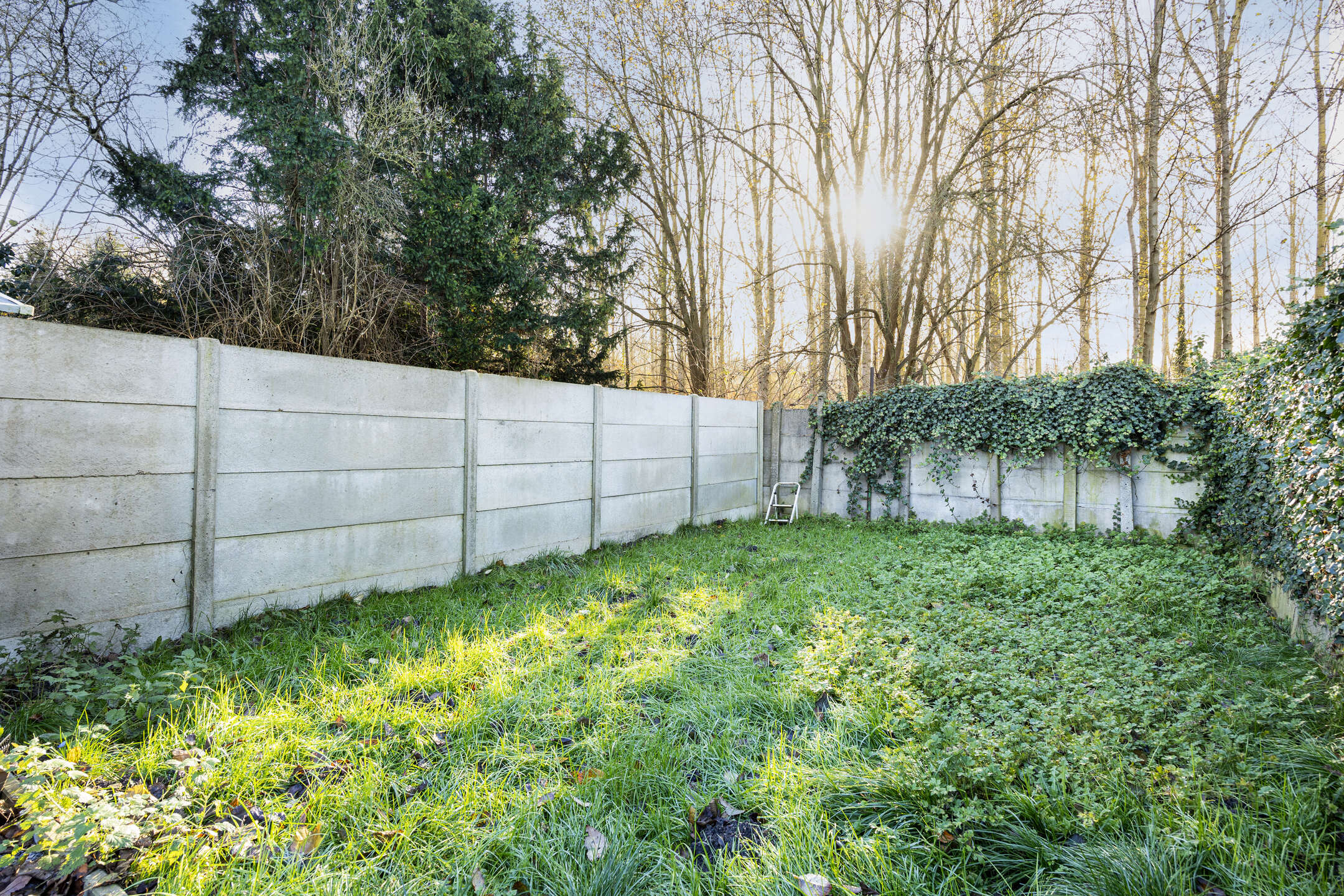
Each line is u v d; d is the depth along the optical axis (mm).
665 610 4215
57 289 5648
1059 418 7566
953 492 8445
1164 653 3297
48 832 1554
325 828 1895
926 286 12297
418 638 3525
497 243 7082
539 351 8602
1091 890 1617
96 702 2527
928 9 9656
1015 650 3338
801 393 14719
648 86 11188
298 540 4035
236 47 6414
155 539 3389
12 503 2900
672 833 1971
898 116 10617
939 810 1935
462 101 7602
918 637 3570
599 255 8977
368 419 4418
